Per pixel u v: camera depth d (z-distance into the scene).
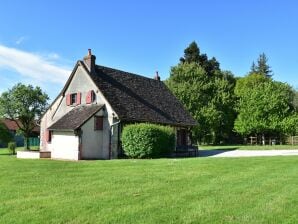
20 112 63.72
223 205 10.62
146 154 30.00
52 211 10.09
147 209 10.21
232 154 34.78
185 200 11.26
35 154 33.12
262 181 14.41
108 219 9.32
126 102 34.84
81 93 35.47
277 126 56.72
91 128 32.03
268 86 59.59
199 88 61.66
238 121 59.97
